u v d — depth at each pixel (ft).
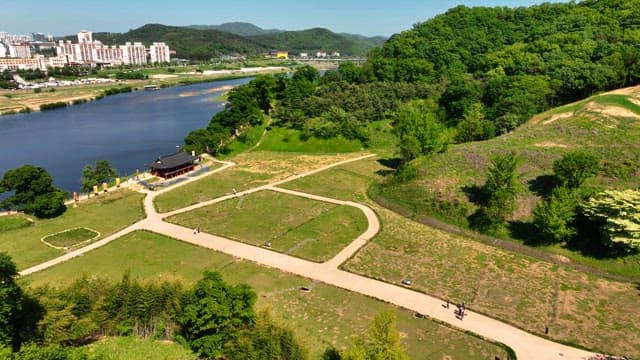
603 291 184.44
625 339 154.71
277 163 391.24
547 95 415.64
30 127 566.36
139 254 220.64
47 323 133.08
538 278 195.42
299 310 172.96
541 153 282.56
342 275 200.23
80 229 250.57
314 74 628.28
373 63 622.95
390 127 465.47
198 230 248.11
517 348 150.41
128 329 146.00
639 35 496.64
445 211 255.50
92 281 159.12
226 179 345.92
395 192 288.92
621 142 277.85
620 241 192.54
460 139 378.53
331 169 368.89
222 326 134.62
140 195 309.42
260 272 203.10
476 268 205.16
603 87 402.72
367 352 114.83
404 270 204.64
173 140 501.15
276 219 265.95
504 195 232.94
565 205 212.23
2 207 268.41
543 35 598.34
